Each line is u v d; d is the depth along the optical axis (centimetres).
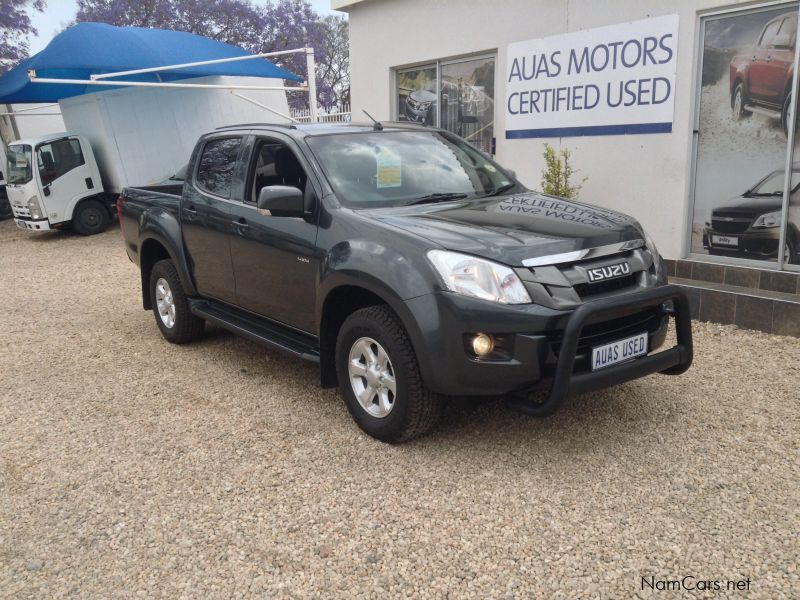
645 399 437
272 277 453
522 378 329
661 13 632
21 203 1315
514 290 329
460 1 825
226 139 525
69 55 1100
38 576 287
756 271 600
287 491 344
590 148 711
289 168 450
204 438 410
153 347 601
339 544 299
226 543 303
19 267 1073
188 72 1188
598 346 339
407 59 912
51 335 659
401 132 493
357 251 376
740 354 512
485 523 310
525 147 780
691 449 371
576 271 343
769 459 357
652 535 296
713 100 620
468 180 469
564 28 715
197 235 530
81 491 354
